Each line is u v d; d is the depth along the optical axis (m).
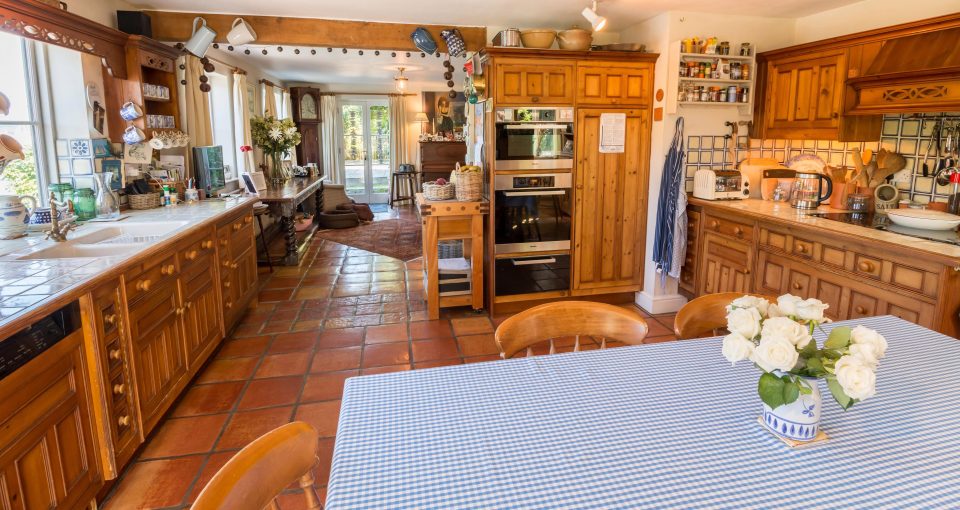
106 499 2.02
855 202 3.22
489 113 3.79
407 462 1.03
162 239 2.45
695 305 1.78
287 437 0.98
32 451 1.54
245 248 3.89
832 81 3.27
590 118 3.87
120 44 3.22
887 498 0.92
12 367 1.46
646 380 1.37
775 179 3.76
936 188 3.01
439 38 4.17
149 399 2.27
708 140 4.00
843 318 2.74
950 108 2.60
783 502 0.91
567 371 1.43
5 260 2.10
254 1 3.51
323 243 6.73
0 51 2.71
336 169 9.96
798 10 3.65
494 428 1.15
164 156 4.04
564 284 4.12
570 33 3.69
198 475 2.18
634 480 0.97
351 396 1.30
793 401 1.01
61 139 3.02
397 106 10.05
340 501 0.92
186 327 2.69
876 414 1.20
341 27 4.00
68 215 2.83
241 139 6.14
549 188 3.91
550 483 0.96
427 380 1.39
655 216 4.03
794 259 3.04
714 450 1.06
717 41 3.71
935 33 2.73
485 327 3.82
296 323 3.91
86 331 1.82
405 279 5.08
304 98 9.17
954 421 1.17
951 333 2.26
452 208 3.86
